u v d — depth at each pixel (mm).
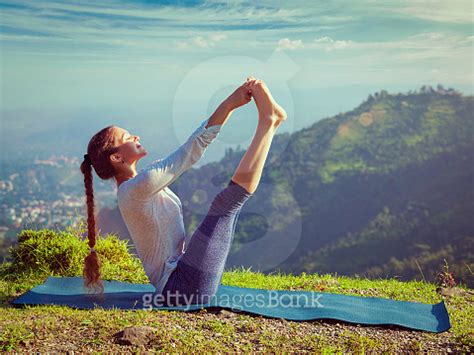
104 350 2990
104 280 4645
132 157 3852
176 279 3738
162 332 3225
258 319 3633
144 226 3701
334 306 3939
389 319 3701
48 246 5043
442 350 3217
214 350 3068
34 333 3201
